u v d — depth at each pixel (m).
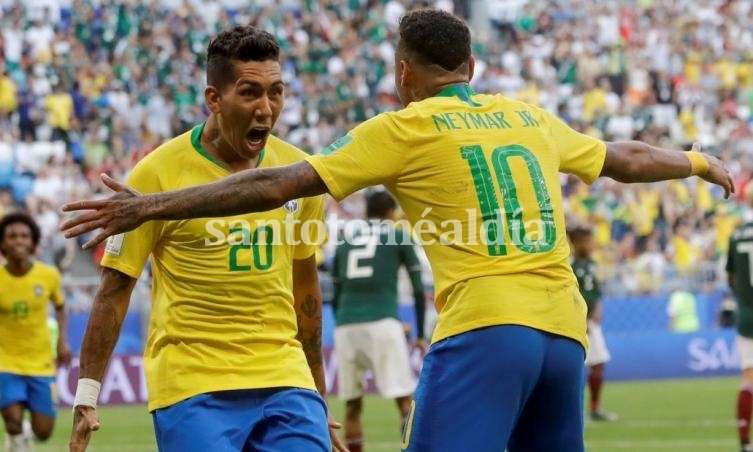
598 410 39.50
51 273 28.12
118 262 13.59
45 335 28.02
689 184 69.19
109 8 69.94
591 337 39.31
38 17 67.56
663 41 82.44
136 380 48.75
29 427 29.06
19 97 62.31
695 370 57.72
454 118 13.03
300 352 13.92
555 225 13.16
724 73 81.81
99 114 63.72
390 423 39.50
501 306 12.70
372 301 29.72
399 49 13.57
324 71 72.19
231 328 13.50
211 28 72.88
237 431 13.21
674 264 61.31
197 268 13.48
